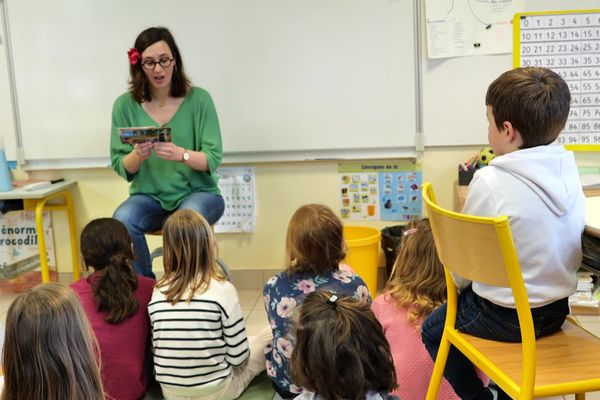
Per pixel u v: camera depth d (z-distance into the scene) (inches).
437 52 128.8
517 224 54.1
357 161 136.8
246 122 136.9
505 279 51.7
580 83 127.3
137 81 117.0
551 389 52.1
